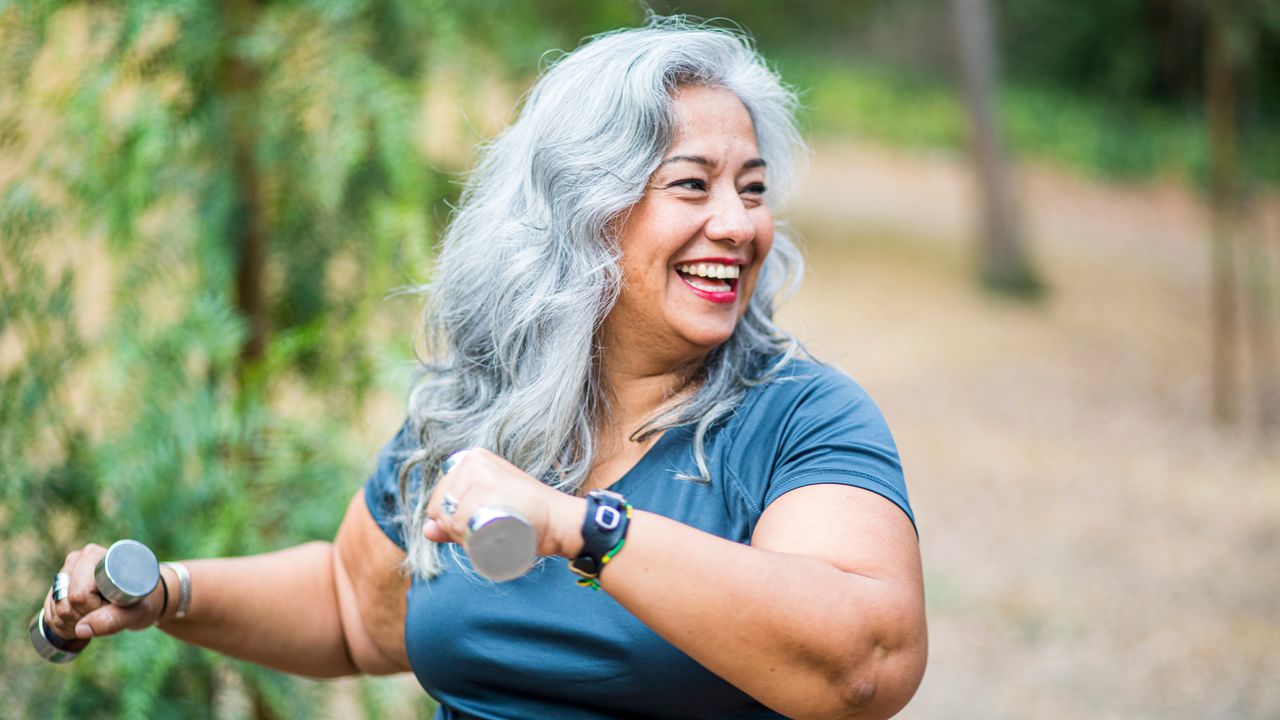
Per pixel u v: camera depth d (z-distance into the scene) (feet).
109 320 7.33
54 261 7.51
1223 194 30.99
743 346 4.84
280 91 7.69
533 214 4.66
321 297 8.45
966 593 19.90
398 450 5.33
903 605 3.93
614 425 4.83
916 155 57.11
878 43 64.39
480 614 4.58
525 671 4.50
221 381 7.66
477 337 4.88
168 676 7.66
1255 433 29.32
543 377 4.60
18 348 8.18
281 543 7.47
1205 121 61.93
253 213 7.97
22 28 7.27
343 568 5.52
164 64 7.58
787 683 3.78
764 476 4.51
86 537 7.55
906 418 28.68
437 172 8.25
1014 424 28.84
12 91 7.30
